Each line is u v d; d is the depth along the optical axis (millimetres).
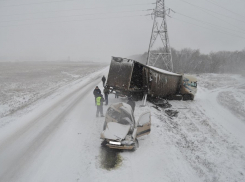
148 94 14578
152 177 5680
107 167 5926
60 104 13352
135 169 5961
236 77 40562
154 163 6418
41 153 6598
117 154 6734
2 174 5426
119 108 8234
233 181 6156
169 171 6133
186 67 59562
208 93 22391
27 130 8641
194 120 12258
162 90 15844
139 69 15289
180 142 8555
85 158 6359
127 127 7246
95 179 5324
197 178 6094
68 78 29828
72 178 5359
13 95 16812
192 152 7840
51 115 10828
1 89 19406
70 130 8609
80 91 18359
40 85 22594
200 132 10289
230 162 7348
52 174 5496
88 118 10273
